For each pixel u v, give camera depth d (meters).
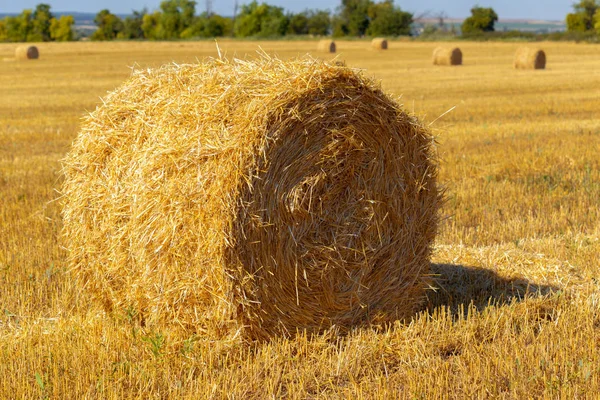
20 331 5.91
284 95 5.47
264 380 5.07
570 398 4.67
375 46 59.62
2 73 36.00
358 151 5.82
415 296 6.33
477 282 7.12
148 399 4.78
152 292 5.71
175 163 5.43
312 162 5.60
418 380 5.00
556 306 6.38
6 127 17.78
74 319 6.12
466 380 4.94
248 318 5.55
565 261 7.67
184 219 5.41
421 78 30.78
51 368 5.17
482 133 16.16
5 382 4.94
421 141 6.19
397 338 5.77
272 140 5.39
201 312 5.60
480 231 8.93
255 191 5.38
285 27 95.88
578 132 16.02
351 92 5.76
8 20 108.25
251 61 5.97
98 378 5.01
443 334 5.74
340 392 4.88
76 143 6.35
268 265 5.53
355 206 5.88
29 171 12.47
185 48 62.25
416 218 6.22
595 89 25.80
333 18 97.31
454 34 95.62
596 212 9.70
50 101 23.48
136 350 5.47
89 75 34.25
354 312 6.03
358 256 5.95
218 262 5.36
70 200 6.29
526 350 5.34
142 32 107.81
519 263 7.59
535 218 9.49
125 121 5.97
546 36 77.31
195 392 4.79
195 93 5.67
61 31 107.06
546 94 24.33
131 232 5.71
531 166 12.36
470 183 11.27
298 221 5.62
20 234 8.62
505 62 42.50
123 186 5.78
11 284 6.99
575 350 5.37
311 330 5.87
